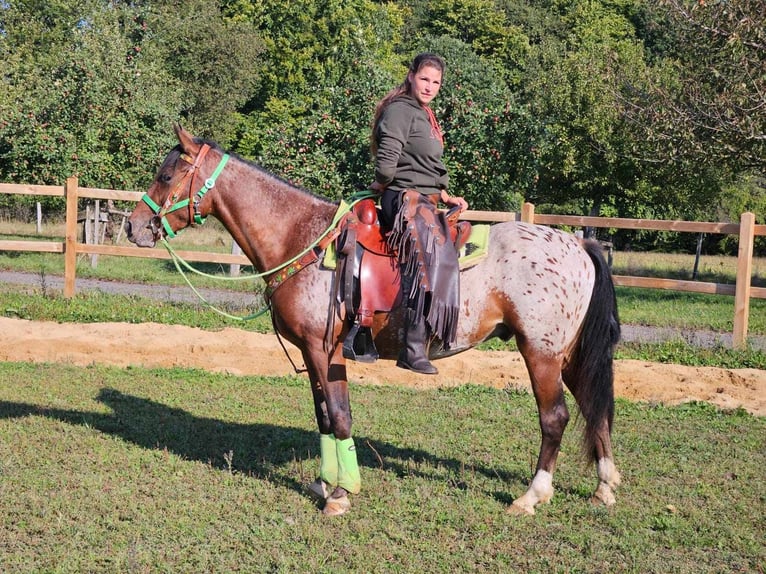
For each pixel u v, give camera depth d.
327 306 4.93
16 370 8.53
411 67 4.89
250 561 4.28
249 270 19.48
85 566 4.16
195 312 11.87
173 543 4.45
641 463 6.01
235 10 38.12
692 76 15.48
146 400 7.53
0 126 20.02
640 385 8.66
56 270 17.97
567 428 7.10
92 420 6.81
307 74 37.94
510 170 17.08
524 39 43.28
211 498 5.12
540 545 4.54
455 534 4.64
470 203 16.95
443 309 4.72
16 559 4.20
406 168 4.86
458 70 17.53
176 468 5.66
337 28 37.38
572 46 33.28
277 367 9.14
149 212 5.19
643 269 22.53
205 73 35.09
